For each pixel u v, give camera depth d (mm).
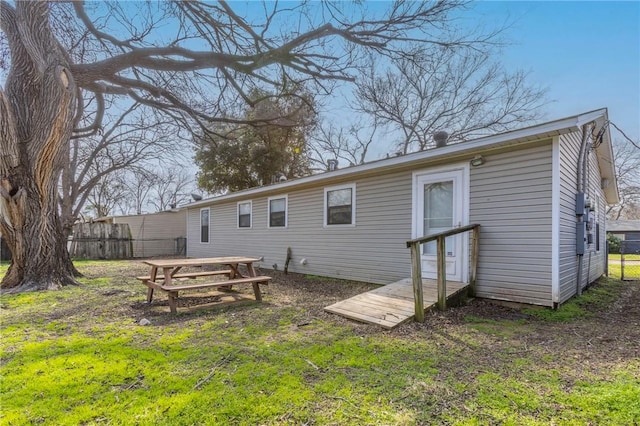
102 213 26953
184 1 6371
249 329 3908
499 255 5148
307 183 8602
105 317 4402
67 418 2008
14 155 5969
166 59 7262
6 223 6137
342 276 7945
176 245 17891
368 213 7348
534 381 2525
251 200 11352
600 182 8867
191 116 8906
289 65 7758
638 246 20875
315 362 2898
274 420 2002
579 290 5840
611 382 2482
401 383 2496
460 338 3590
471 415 2053
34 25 5906
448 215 5852
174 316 4484
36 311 4688
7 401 2201
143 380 2531
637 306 5336
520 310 4754
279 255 9984
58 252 6754
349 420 2004
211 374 2641
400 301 4812
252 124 9664
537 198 4777
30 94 6254
